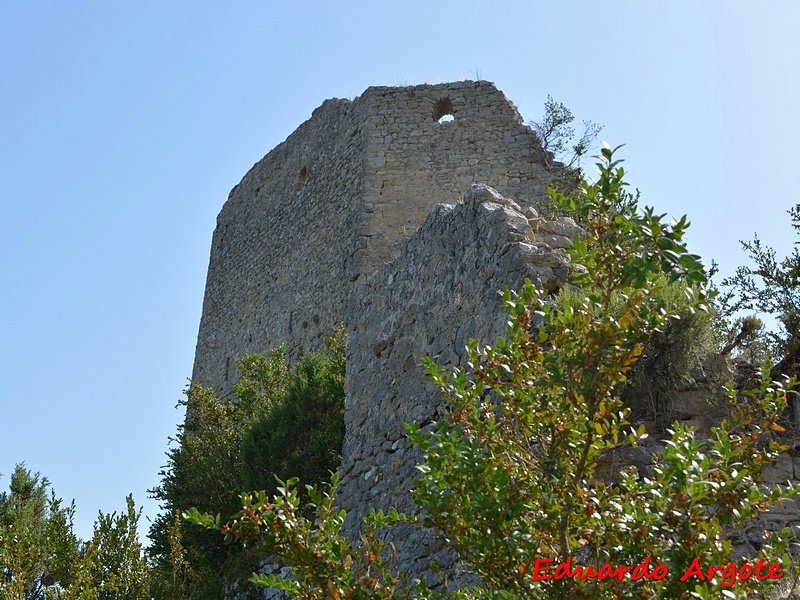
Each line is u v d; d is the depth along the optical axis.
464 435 5.73
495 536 5.18
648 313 5.38
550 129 23.75
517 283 9.50
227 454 18.98
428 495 5.41
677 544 4.81
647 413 8.06
